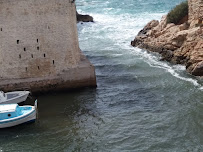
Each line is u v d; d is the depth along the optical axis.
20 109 25.81
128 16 74.75
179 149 22.02
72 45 30.02
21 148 22.44
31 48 28.95
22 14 27.98
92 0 111.25
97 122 25.61
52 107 28.03
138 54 44.19
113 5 96.25
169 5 88.69
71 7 29.45
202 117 25.92
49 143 22.95
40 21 28.52
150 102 28.89
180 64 38.88
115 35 56.47
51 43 29.33
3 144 22.94
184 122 25.30
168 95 30.23
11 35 28.31
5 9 27.59
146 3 95.25
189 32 38.59
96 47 48.69
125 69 37.88
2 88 28.89
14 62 29.05
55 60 29.81
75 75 30.48
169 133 23.94
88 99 29.50
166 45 41.62
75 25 30.53
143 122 25.48
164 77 34.78
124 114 26.80
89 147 22.44
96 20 71.81
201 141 22.84
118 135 23.80
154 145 22.53
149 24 51.06
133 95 30.39
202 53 35.53
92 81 31.20
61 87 30.39
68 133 24.09
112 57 43.03
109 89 31.69
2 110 24.77
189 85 32.19
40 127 24.98
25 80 29.31
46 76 29.91
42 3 28.12
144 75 35.66
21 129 24.80
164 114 26.64
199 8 39.59
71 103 28.73
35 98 29.52
